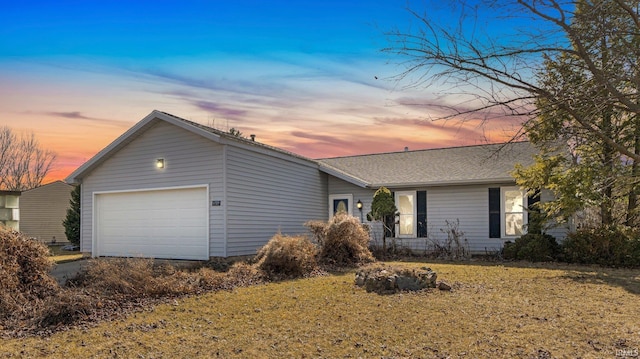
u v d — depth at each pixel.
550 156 12.77
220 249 13.02
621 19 3.97
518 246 14.31
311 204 17.47
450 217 16.33
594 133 4.27
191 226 13.70
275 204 15.30
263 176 14.79
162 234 14.27
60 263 14.21
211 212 13.27
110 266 8.98
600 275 10.69
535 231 14.43
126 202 15.14
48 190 28.80
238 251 13.41
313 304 7.63
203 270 10.25
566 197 12.55
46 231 28.45
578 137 4.86
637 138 7.01
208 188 13.35
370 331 5.93
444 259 14.81
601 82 3.72
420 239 16.66
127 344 5.54
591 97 3.86
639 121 5.84
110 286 8.29
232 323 6.47
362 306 7.42
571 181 12.35
